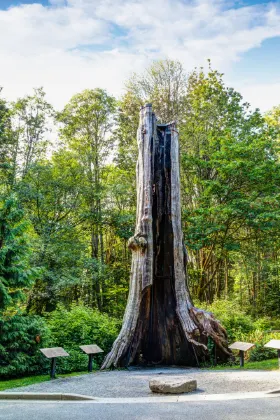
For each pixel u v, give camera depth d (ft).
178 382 25.94
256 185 65.26
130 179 85.20
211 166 68.33
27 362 35.40
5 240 37.78
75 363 39.55
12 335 34.50
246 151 63.36
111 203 82.74
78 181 77.92
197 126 76.89
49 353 33.24
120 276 80.43
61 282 65.26
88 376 34.12
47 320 46.70
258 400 23.27
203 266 77.66
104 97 88.17
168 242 44.83
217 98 75.82
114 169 88.12
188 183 78.07
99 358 42.73
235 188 65.77
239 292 97.35
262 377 30.53
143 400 24.26
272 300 87.25
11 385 30.04
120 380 31.60
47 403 24.34
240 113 76.28
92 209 79.92
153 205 45.96
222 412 20.79
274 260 82.94
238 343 38.91
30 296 67.77
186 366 41.52
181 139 78.59
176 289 42.37
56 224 74.13
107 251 93.91
